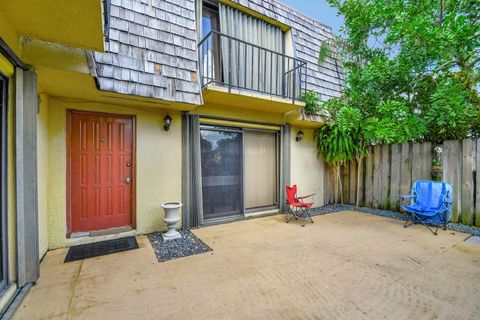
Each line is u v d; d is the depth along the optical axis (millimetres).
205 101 4266
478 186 4109
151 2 3535
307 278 2414
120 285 2271
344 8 5875
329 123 5527
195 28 3902
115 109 3602
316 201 6125
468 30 4195
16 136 2125
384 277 2434
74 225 3395
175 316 1834
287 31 5445
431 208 4109
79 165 3426
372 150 5668
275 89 5219
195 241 3488
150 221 3852
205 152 4453
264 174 5273
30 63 2176
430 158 4695
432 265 2703
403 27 4406
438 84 4777
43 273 2496
